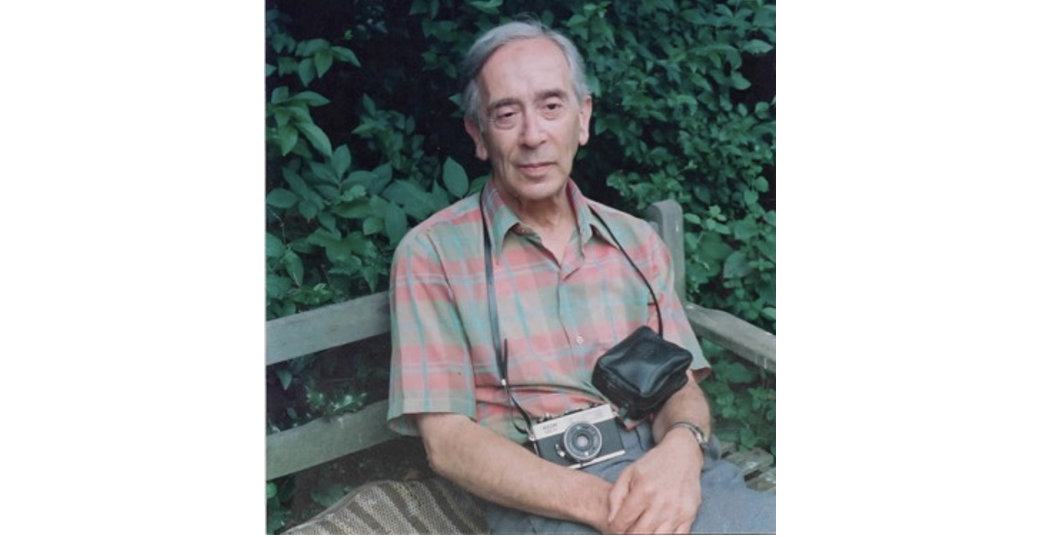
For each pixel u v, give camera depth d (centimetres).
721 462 285
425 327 278
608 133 285
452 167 280
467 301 278
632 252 285
